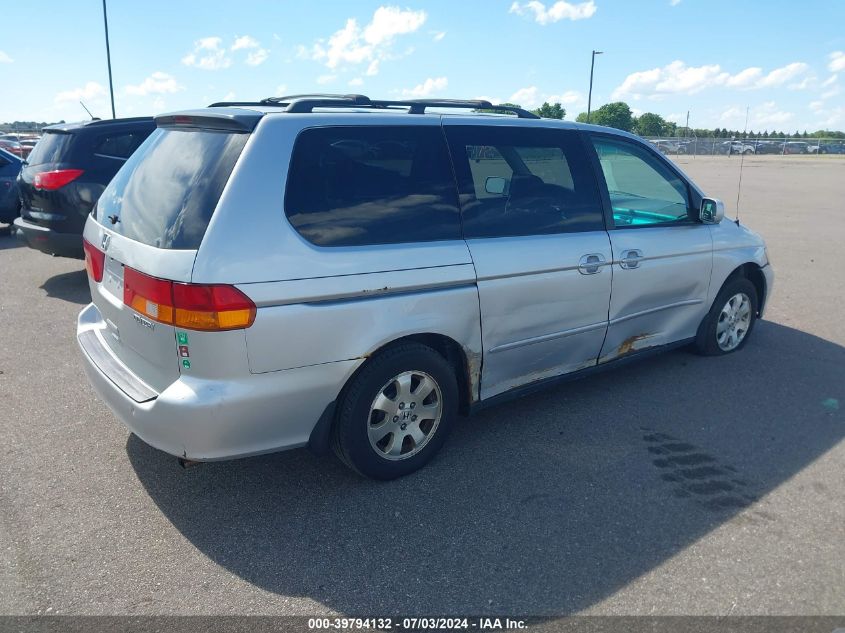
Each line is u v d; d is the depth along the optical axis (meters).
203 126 3.35
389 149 3.45
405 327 3.37
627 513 3.32
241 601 2.72
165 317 2.93
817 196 19.67
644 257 4.54
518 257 3.81
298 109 3.38
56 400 4.63
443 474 3.68
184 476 3.66
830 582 2.83
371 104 3.84
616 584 2.82
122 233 3.35
